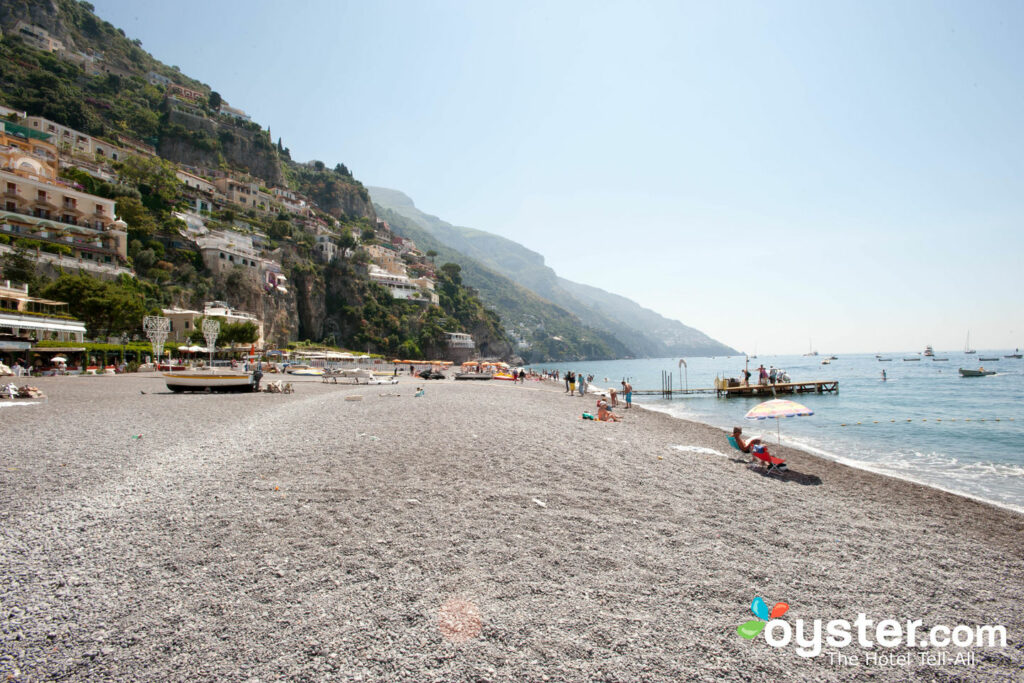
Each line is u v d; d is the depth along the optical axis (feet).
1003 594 22.65
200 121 557.33
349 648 15.25
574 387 154.81
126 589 18.43
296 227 505.66
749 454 54.49
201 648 15.02
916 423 97.91
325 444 46.39
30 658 14.34
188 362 203.00
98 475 33.22
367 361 334.03
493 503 29.89
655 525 27.86
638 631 17.15
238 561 20.89
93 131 419.74
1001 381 237.04
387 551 22.40
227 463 37.70
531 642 16.07
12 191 212.64
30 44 505.66
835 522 31.55
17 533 23.25
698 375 419.33
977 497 44.52
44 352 148.25
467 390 136.36
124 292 206.69
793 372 393.50
